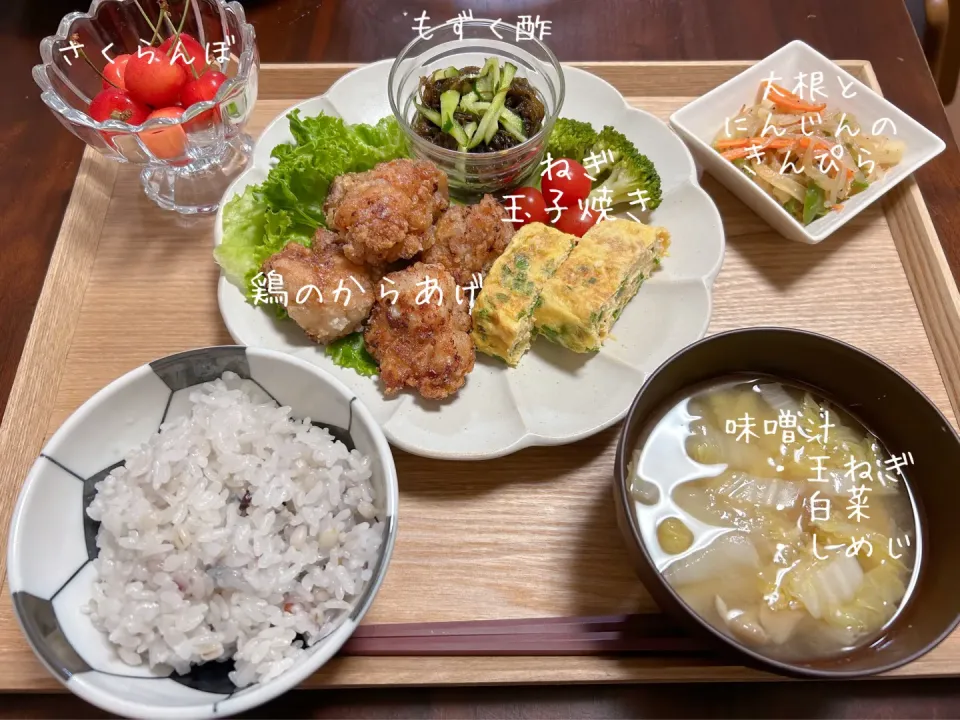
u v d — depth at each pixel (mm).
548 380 310
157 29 366
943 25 458
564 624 259
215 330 330
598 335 307
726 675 251
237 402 267
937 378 320
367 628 259
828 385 275
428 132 363
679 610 216
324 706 256
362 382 309
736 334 260
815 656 234
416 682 250
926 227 342
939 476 247
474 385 310
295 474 257
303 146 344
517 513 287
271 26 440
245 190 339
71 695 260
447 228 327
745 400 278
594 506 288
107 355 324
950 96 555
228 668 236
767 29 433
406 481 294
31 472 236
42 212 374
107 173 373
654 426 274
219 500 248
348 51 430
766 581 246
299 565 241
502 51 381
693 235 338
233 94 334
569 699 257
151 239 354
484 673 251
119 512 243
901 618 239
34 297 352
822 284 344
